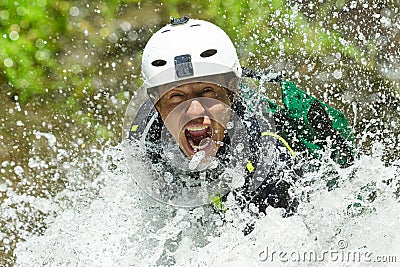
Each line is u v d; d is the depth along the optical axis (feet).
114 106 42.55
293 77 41.37
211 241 23.26
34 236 26.40
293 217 23.48
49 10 46.85
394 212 24.56
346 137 27.09
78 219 26.12
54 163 36.94
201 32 23.32
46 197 34.24
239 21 45.37
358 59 42.04
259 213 23.29
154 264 23.56
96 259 24.20
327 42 43.29
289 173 23.52
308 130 25.64
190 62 22.40
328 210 24.00
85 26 47.21
